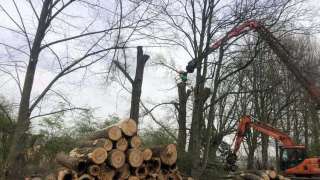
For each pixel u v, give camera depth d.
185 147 23.08
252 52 20.70
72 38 11.45
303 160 22.50
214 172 21.86
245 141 34.28
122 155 11.03
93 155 10.74
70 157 11.24
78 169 10.94
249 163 33.09
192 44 20.47
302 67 24.67
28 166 19.27
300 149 22.83
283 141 23.78
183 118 23.56
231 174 19.06
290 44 26.78
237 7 19.69
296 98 31.58
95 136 11.61
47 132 25.48
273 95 31.75
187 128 23.52
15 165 11.68
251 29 20.00
